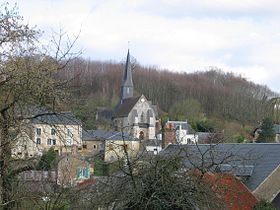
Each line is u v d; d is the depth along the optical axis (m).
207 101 114.12
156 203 12.70
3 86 14.12
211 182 13.86
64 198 15.34
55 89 14.45
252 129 90.81
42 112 14.88
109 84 106.44
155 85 122.56
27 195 15.19
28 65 14.18
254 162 35.66
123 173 13.30
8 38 14.37
